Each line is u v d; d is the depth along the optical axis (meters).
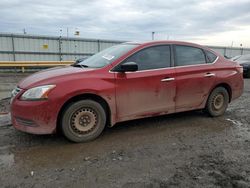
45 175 3.10
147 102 4.61
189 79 5.02
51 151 3.80
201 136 4.50
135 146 4.02
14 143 4.08
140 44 4.75
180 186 2.86
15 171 3.20
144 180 2.99
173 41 5.07
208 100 5.48
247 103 7.17
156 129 4.83
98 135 4.30
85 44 23.64
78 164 3.39
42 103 3.78
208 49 5.54
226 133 4.67
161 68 4.75
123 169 3.26
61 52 22.56
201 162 3.45
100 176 3.08
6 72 18.11
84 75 4.11
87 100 4.10
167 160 3.52
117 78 4.29
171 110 4.93
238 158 3.59
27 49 21.03
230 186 2.86
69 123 4.02
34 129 3.86
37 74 4.40
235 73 5.78
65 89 3.89
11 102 4.05
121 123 5.15
